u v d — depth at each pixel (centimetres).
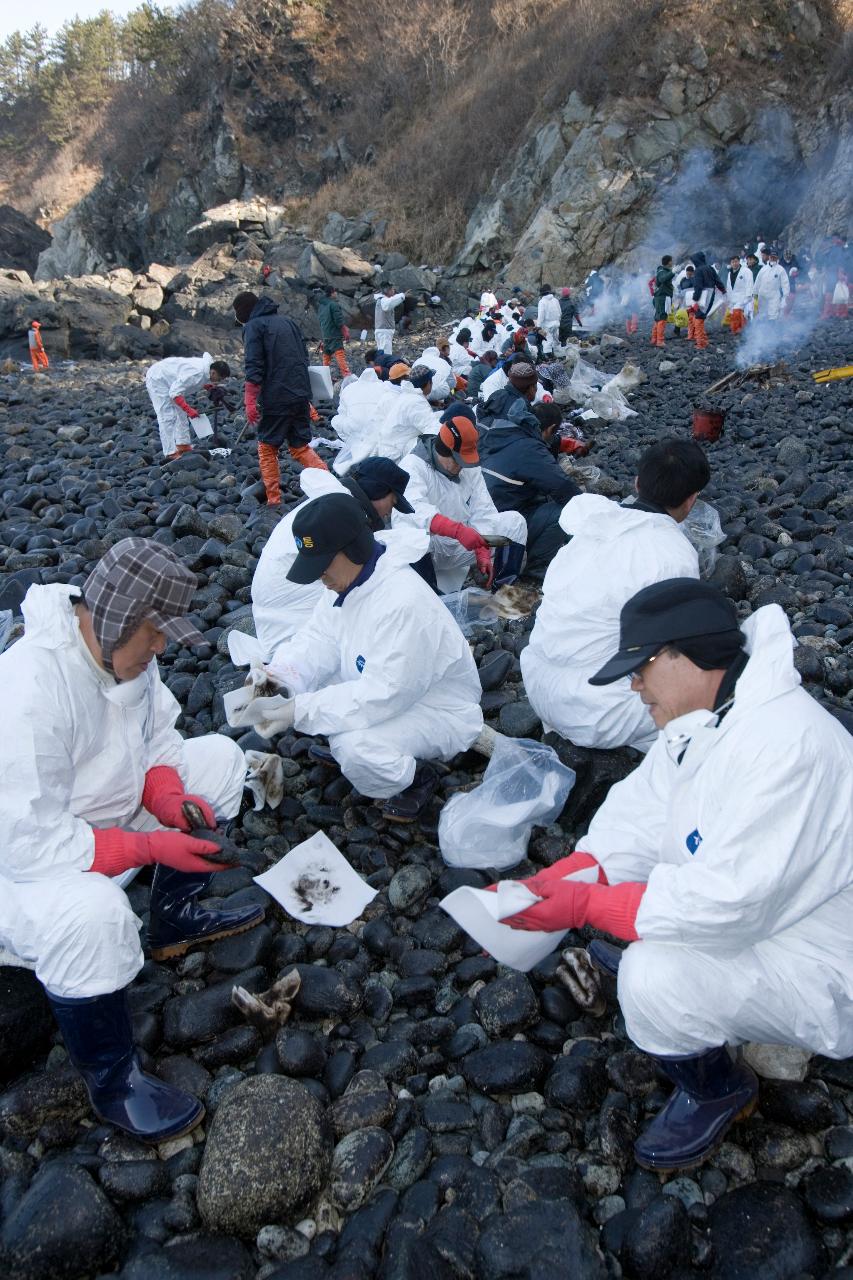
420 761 370
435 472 545
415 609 332
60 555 696
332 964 310
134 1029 279
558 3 3512
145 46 4391
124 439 1162
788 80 3209
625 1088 258
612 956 295
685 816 229
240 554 648
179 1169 244
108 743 273
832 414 1065
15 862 241
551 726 395
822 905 222
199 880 306
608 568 361
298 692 365
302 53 3919
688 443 380
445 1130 252
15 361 2355
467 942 315
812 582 569
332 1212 234
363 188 3597
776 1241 215
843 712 395
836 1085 256
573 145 3130
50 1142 254
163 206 4206
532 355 1636
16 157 5766
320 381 789
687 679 220
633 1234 217
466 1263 216
